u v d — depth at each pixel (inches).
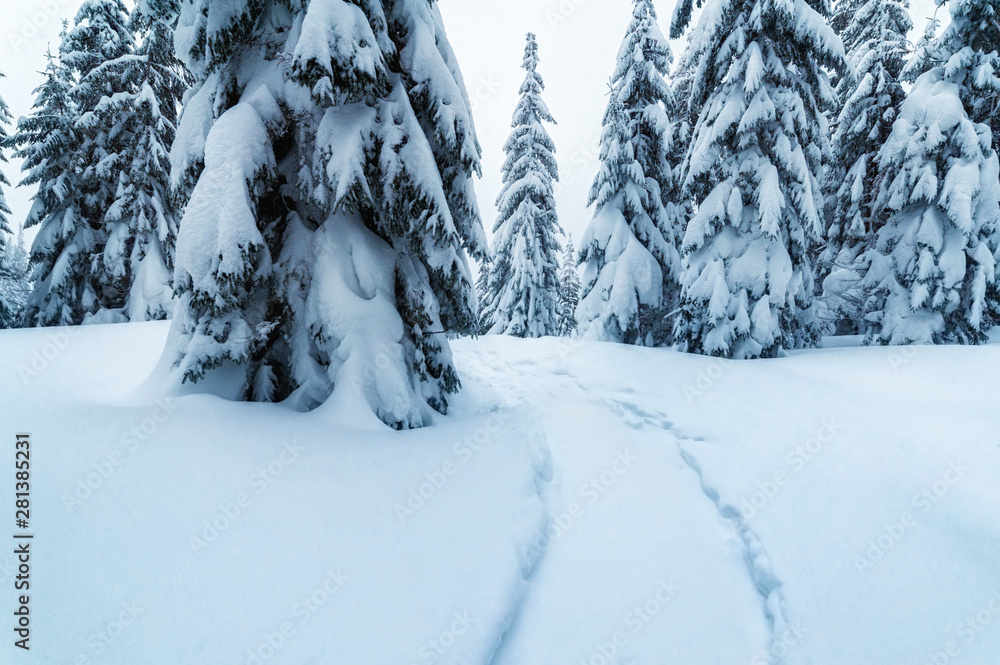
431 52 239.8
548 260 799.7
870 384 294.0
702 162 432.8
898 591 123.3
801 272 432.1
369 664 89.3
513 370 451.5
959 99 511.2
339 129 219.0
